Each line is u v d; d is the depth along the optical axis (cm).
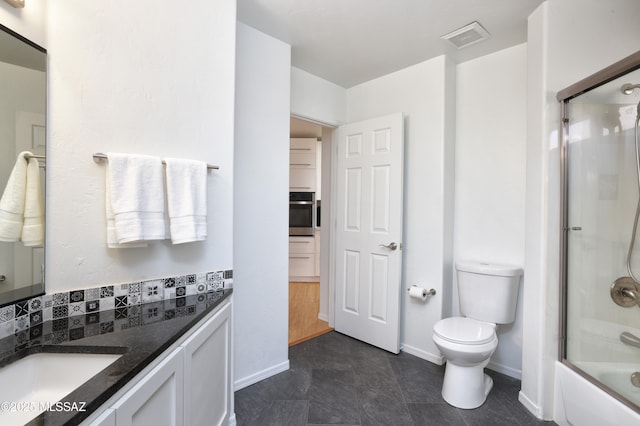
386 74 263
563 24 163
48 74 114
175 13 144
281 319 218
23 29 107
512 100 213
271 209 211
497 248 220
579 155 159
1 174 103
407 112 251
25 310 106
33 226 110
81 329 106
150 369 88
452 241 241
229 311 156
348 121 293
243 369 198
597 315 154
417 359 237
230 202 162
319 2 171
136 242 130
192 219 136
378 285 256
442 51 223
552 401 167
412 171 247
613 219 151
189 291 148
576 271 161
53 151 115
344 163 283
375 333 257
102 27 125
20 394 87
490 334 178
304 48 222
